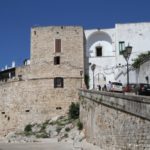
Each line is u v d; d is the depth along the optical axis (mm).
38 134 63969
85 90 54188
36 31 72250
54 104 69500
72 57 70688
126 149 34188
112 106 38375
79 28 71625
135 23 73188
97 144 44031
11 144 55719
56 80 70250
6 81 76312
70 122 63594
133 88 51250
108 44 74812
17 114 72750
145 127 30688
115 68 72125
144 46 72312
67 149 46875
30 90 71750
